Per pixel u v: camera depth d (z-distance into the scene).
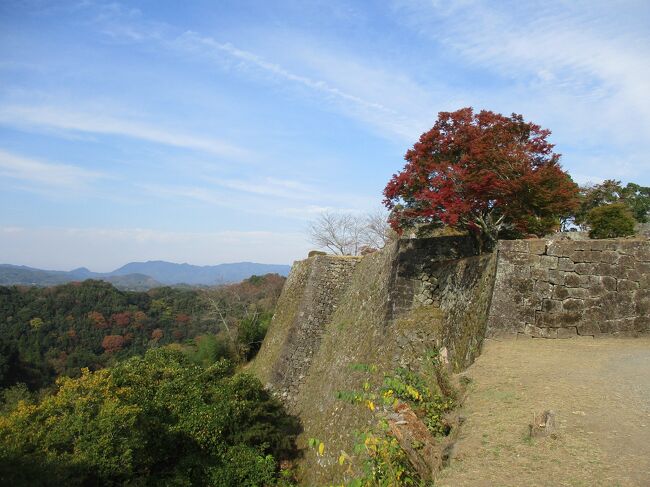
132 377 12.30
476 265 9.39
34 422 9.51
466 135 10.36
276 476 12.02
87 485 8.99
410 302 11.82
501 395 5.11
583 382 5.24
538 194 9.64
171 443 11.33
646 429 3.99
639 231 13.55
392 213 11.50
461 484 3.40
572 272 7.52
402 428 4.51
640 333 7.15
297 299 19.28
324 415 13.28
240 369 24.19
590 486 3.17
